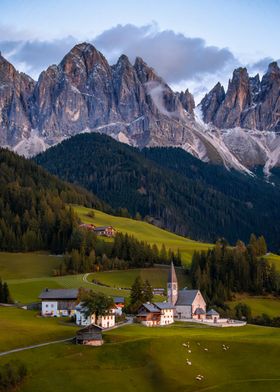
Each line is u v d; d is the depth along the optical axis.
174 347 189.38
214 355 189.38
